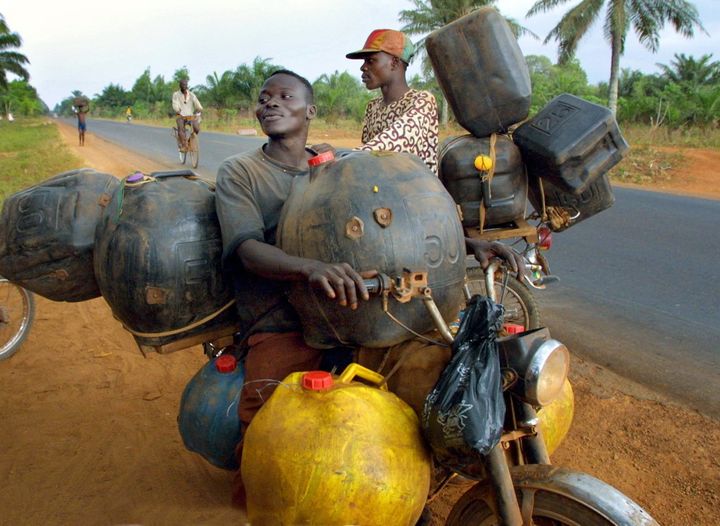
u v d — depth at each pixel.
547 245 4.34
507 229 3.80
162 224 2.60
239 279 2.65
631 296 6.27
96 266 2.74
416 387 2.27
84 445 3.78
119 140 31.88
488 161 3.53
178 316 2.66
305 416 2.10
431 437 2.09
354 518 1.99
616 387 4.30
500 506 2.04
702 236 9.11
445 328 2.20
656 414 3.93
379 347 2.34
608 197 4.12
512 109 3.57
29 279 3.01
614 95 27.52
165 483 3.40
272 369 2.58
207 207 2.69
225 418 2.71
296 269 2.18
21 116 85.12
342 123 43.19
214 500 3.24
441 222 2.23
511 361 2.07
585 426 3.83
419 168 2.34
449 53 3.54
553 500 2.02
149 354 5.06
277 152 2.68
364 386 2.22
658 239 8.88
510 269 2.79
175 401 4.32
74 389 4.50
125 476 3.46
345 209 2.17
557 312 5.79
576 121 3.56
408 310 2.22
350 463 2.00
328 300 2.25
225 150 22.81
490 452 2.05
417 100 3.63
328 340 2.42
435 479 2.56
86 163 18.52
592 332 5.29
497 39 3.50
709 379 4.41
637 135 25.59
